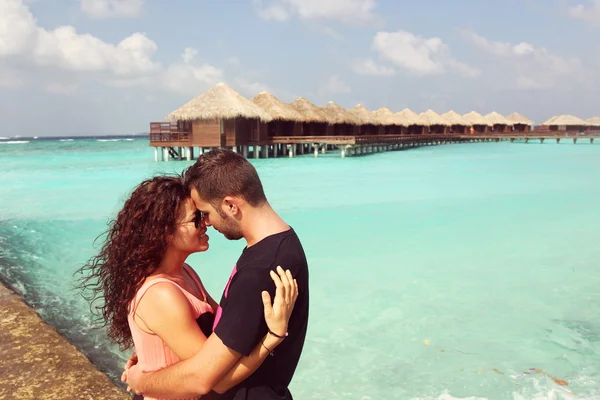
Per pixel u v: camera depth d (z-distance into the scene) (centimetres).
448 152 3997
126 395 298
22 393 295
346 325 491
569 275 646
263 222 149
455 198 1328
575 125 6475
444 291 588
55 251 807
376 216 1070
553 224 979
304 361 416
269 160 3106
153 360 154
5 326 395
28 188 1650
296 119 3478
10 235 927
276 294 136
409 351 432
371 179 1850
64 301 555
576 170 2178
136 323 153
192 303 156
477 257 736
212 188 145
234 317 136
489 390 362
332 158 3269
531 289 593
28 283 628
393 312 523
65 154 4309
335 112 4075
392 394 360
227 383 142
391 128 5259
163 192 157
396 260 725
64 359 341
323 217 1062
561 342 445
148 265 155
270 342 138
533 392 358
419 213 1108
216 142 2995
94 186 1694
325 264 705
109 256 163
